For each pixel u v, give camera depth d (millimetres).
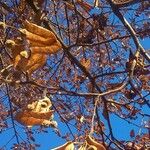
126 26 4707
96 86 5457
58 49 3498
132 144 5258
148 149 5281
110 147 5250
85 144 2959
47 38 3492
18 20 6062
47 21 5191
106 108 5234
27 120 3393
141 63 4840
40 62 3615
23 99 6445
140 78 5293
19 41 3582
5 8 6531
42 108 3408
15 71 3998
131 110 5574
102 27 5535
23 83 4020
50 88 4145
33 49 3531
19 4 6504
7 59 5477
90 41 5492
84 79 6707
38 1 5480
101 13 5504
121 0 5348
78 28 5109
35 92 6316
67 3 5719
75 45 5035
